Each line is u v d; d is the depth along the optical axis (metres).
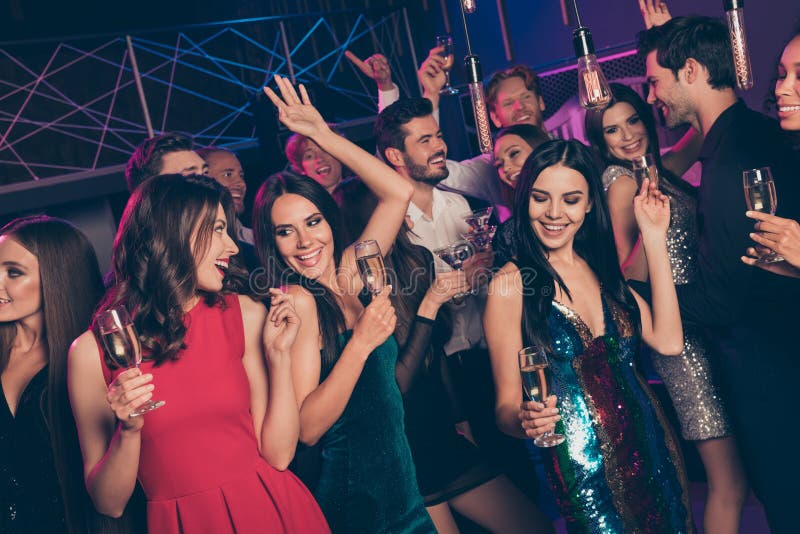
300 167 4.37
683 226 3.17
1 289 2.47
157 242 2.28
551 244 2.61
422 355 2.84
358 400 2.61
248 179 6.50
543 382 2.37
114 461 2.14
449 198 4.02
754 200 2.49
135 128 7.23
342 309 2.75
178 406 2.24
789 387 2.72
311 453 2.69
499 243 3.69
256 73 7.57
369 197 3.55
